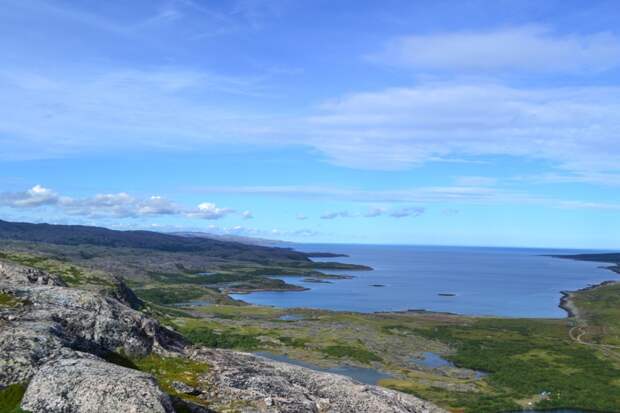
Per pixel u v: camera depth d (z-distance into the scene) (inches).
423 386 4205.2
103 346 1328.7
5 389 999.0
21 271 1621.6
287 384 1371.8
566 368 4896.7
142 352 1379.2
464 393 4084.6
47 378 970.1
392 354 5310.0
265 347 5354.3
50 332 1166.3
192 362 1434.5
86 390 937.5
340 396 1373.0
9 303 1333.7
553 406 3875.5
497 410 3730.3
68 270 4704.7
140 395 933.8
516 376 4584.2
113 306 1466.5
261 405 1222.9
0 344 1074.1
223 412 1159.6
